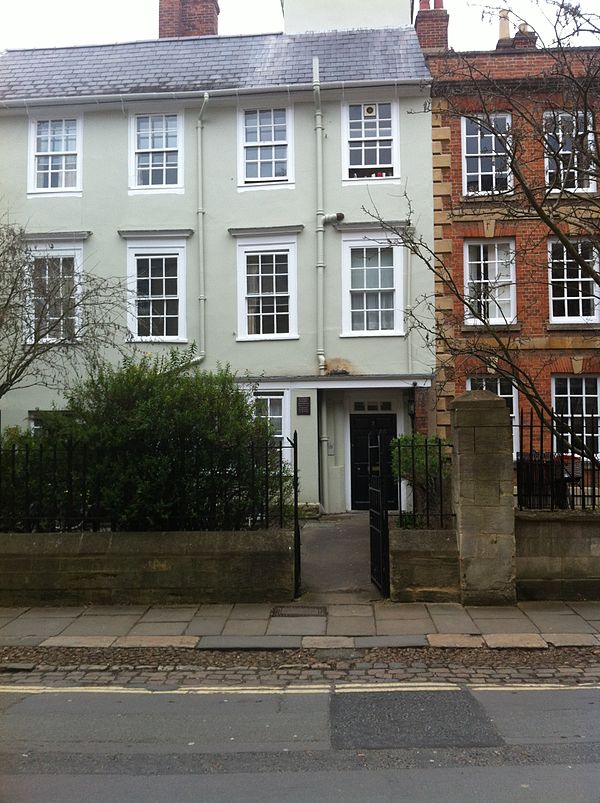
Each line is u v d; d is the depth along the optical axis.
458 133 15.41
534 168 14.48
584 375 15.18
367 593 8.86
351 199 15.41
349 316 15.34
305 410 15.12
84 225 15.80
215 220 15.67
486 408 8.41
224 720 5.17
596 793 3.95
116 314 15.27
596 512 8.53
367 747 4.64
